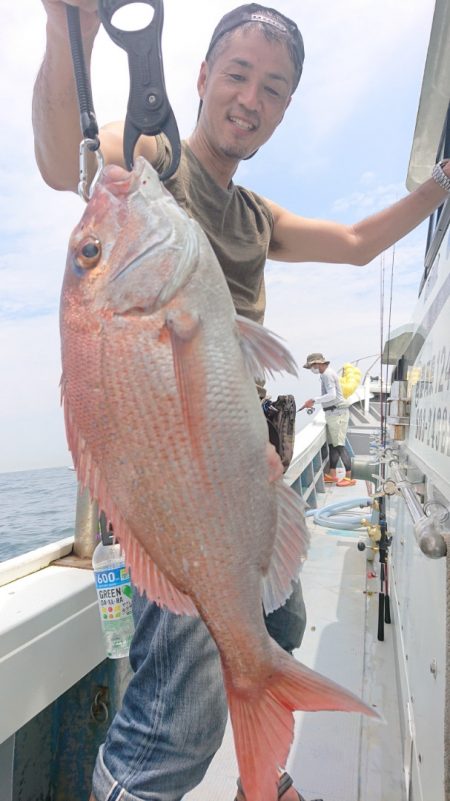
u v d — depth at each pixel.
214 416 0.53
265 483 0.56
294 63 0.80
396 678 1.21
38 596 0.86
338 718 1.12
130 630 0.87
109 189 0.56
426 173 1.24
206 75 0.84
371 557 1.93
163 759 0.67
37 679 0.79
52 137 0.71
